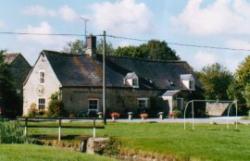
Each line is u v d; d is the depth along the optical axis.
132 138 28.56
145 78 72.81
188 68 80.56
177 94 72.56
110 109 67.12
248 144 26.06
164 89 73.38
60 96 63.88
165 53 111.56
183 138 28.70
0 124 28.08
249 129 37.09
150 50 111.06
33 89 67.56
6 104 66.12
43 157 19.42
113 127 40.50
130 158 25.73
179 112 69.50
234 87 79.69
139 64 74.88
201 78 97.19
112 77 69.00
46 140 30.23
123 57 73.94
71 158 19.78
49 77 65.62
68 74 65.69
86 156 20.89
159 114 64.44
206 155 22.88
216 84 97.31
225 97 96.62
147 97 71.31
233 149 24.30
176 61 80.50
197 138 28.73
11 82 66.56
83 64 68.44
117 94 68.19
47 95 65.88
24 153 20.14
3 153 19.94
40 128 38.06
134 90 69.94
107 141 27.91
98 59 70.69
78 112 64.81
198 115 74.94
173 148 24.91
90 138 28.72
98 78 67.50
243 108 78.75
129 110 69.25
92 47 70.31
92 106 66.00
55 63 66.12
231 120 53.56
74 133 33.78
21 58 80.94
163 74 75.94
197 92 76.56
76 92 64.88
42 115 63.69
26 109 68.31
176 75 77.38
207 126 41.06
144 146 26.11
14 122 29.91
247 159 21.81
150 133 33.31
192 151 23.94
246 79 78.31
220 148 24.58
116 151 27.00
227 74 98.75
